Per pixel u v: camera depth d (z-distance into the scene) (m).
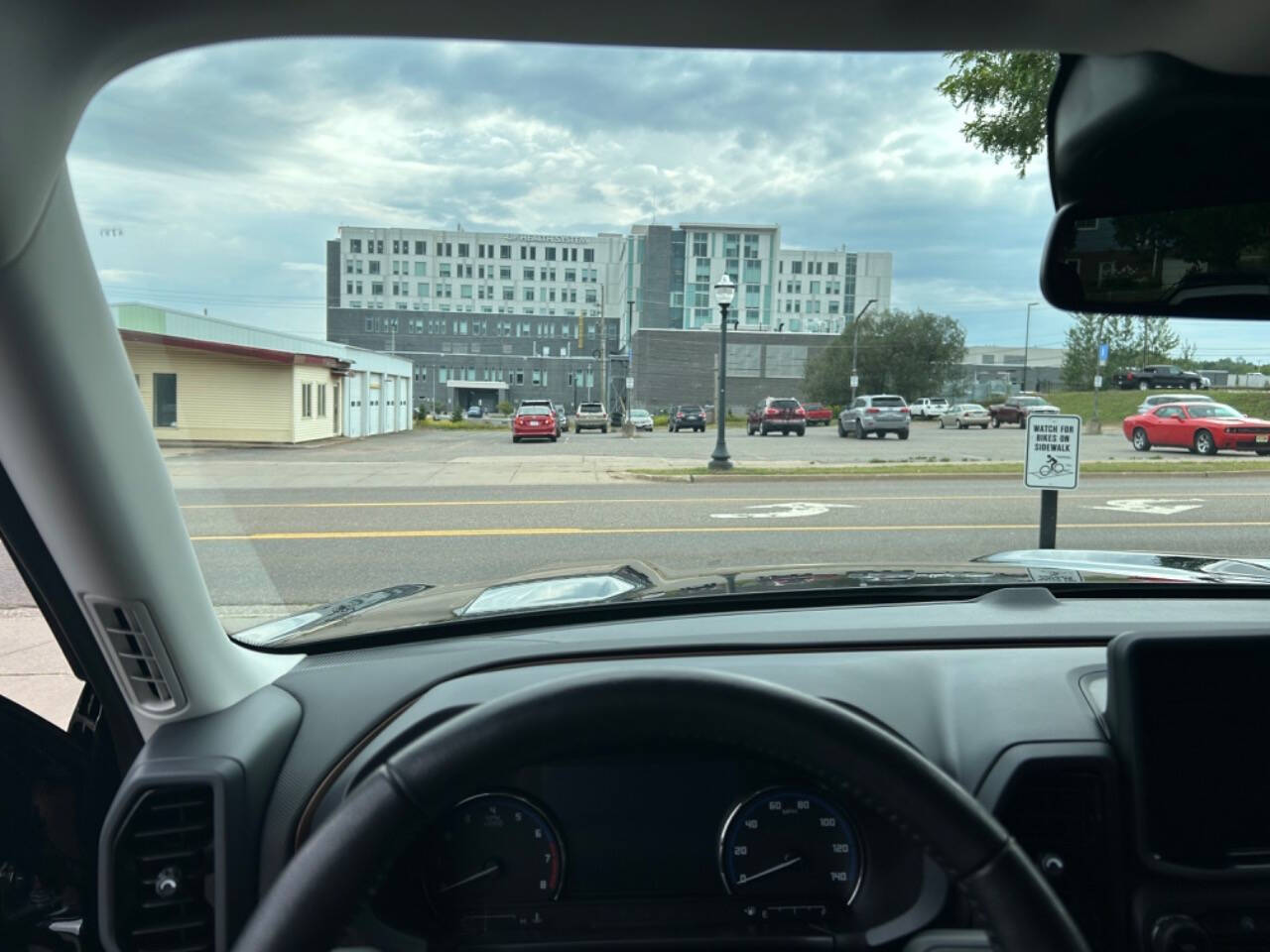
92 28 1.27
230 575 3.97
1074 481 6.26
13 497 1.58
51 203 1.39
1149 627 2.16
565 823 1.64
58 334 1.44
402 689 1.88
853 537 8.90
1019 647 2.09
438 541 8.82
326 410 20.58
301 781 1.72
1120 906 1.67
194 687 1.71
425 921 1.62
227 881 1.59
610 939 1.62
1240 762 1.66
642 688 0.89
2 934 1.65
